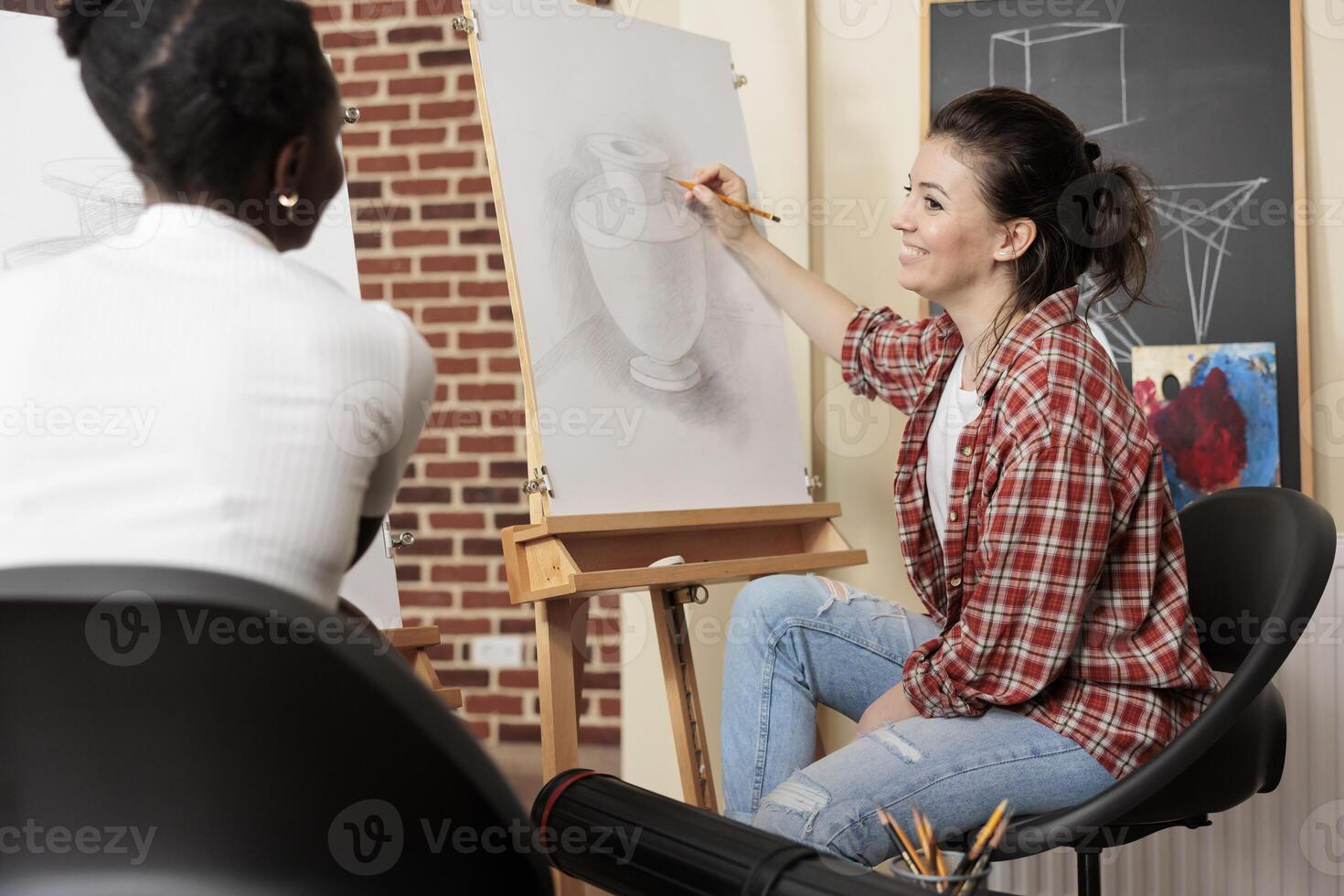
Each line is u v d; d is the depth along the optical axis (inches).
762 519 71.0
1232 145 82.4
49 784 22.5
